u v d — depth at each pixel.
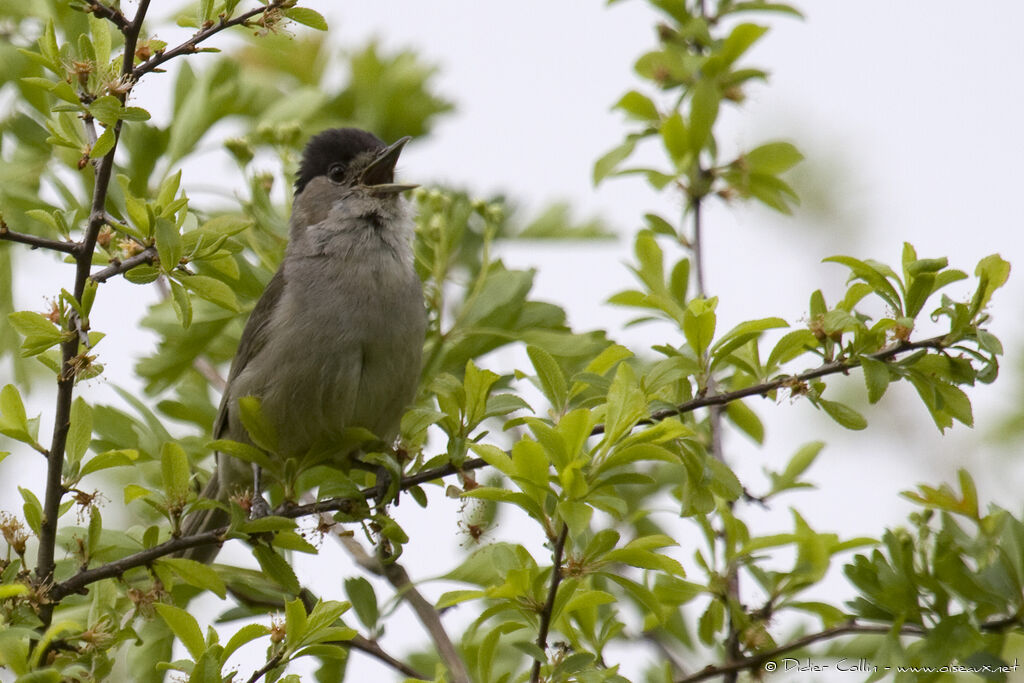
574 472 7.70
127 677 10.36
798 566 9.87
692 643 11.43
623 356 9.18
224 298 8.53
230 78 12.91
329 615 7.82
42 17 12.11
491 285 12.05
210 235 8.57
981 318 8.66
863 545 10.03
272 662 7.75
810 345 9.23
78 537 9.05
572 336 11.75
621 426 7.91
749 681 9.85
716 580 9.94
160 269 8.34
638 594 8.37
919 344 8.67
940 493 9.38
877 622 9.65
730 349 9.01
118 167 12.51
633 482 7.82
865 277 8.88
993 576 9.20
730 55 12.37
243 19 8.28
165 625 10.25
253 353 11.32
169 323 11.73
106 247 8.75
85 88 8.13
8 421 8.30
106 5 8.20
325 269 11.26
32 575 8.38
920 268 8.60
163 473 8.51
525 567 8.48
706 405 8.80
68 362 8.10
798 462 10.66
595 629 9.72
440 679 7.92
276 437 9.28
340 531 10.69
